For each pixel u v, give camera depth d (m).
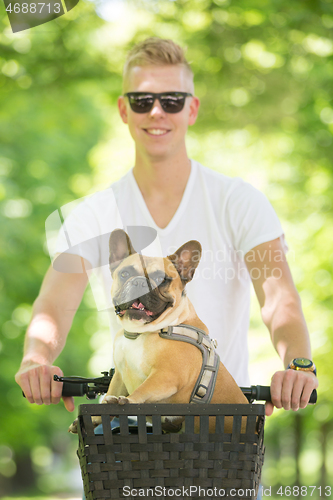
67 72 12.47
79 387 2.55
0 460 21.86
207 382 2.29
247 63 12.34
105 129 15.99
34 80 12.34
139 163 3.59
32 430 16.75
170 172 3.51
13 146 14.12
